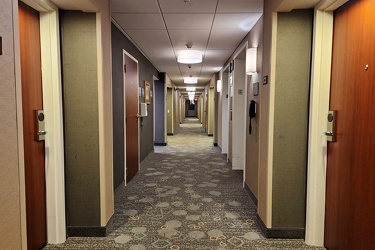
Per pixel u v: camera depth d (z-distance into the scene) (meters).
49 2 2.03
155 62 6.20
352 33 1.85
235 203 3.23
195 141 9.16
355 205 1.80
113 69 3.26
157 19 3.10
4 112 1.25
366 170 1.69
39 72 2.13
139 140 4.93
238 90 4.92
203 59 5.60
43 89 2.17
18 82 1.36
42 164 2.20
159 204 3.19
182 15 2.96
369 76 1.67
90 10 2.19
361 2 1.75
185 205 3.16
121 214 2.88
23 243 1.41
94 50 2.25
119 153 3.55
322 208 2.23
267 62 2.35
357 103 1.79
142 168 5.07
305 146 2.30
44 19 2.12
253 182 3.31
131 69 4.21
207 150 7.23
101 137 2.33
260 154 2.55
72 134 2.33
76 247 2.21
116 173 3.42
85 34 2.24
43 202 2.22
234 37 3.88
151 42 4.20
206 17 3.03
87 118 2.32
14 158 1.33
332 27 2.09
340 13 2.00
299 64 2.23
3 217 1.25
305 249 2.19
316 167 2.20
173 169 5.01
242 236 2.40
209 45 4.38
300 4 2.07
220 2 2.59
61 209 2.28
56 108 2.20
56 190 2.25
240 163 5.01
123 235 2.42
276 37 2.22
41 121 2.15
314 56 2.13
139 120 4.99
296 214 2.35
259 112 2.80
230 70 5.39
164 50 4.82
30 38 2.01
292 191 2.33
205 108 12.78
